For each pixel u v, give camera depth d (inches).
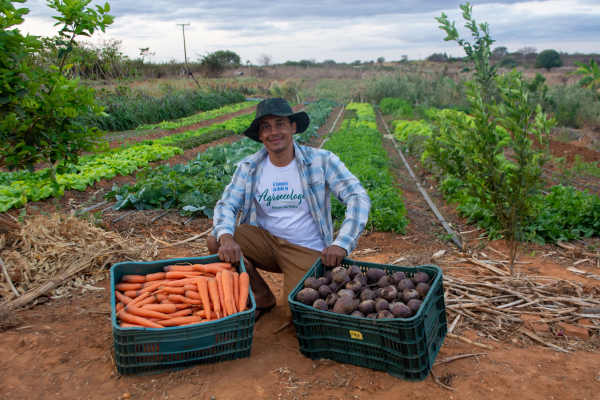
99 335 129.8
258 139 145.0
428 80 1358.3
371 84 1416.1
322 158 136.9
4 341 123.0
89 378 108.8
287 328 139.6
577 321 140.9
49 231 183.0
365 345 109.8
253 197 143.8
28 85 139.9
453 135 174.1
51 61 442.6
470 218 268.8
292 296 119.8
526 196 168.6
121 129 641.6
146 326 112.4
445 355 120.3
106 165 355.3
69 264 170.6
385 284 123.0
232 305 118.4
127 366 107.7
